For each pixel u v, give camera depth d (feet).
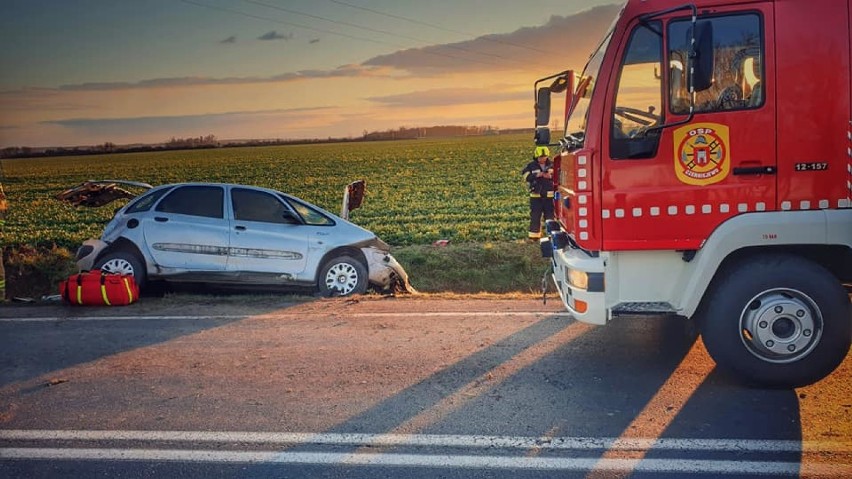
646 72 16.80
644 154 16.88
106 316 26.66
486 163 115.14
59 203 77.10
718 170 16.57
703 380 17.80
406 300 28.89
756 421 15.14
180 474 13.38
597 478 12.82
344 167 109.70
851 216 16.05
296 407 16.71
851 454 13.48
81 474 13.43
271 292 33.22
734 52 16.38
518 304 27.48
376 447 14.40
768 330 16.46
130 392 17.99
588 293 17.33
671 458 13.51
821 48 16.10
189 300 29.40
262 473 13.35
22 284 45.06
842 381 17.39
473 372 19.01
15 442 14.97
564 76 23.12
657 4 16.71
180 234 30.76
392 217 64.69
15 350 22.06
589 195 17.22
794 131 16.24
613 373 18.57
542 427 15.21
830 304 16.16
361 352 21.15
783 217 16.24
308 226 31.40
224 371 19.58
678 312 17.06
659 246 16.97
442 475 13.12
